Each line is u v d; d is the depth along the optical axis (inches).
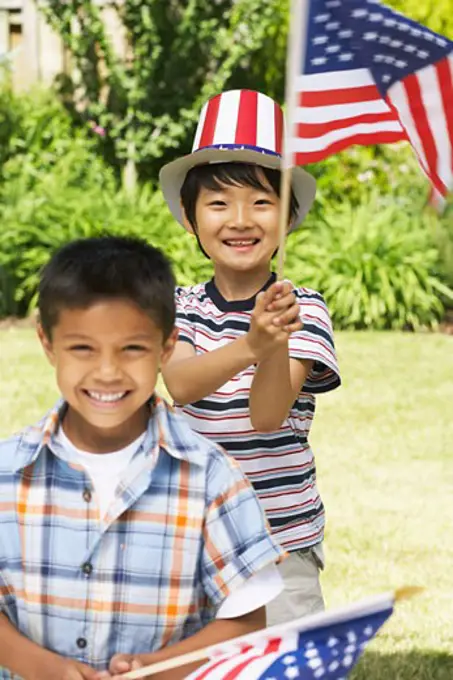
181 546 100.9
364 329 501.0
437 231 514.6
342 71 115.4
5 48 607.8
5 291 508.1
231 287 137.2
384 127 119.2
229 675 98.3
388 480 277.6
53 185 543.5
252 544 101.6
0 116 570.3
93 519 99.8
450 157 119.4
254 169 134.0
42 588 100.7
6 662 102.0
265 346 115.6
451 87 115.6
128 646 101.2
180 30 566.3
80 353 97.0
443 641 186.1
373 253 505.7
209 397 131.0
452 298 510.0
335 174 556.4
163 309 98.3
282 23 592.1
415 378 391.9
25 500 100.7
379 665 176.1
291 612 132.0
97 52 588.7
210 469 101.9
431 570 218.4
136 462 100.0
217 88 567.2
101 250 97.4
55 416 101.0
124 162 588.4
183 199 139.8
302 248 514.0
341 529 240.7
